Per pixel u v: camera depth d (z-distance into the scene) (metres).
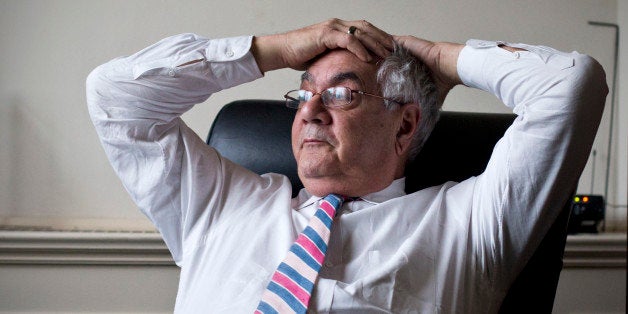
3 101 2.34
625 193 2.43
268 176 1.43
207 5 2.37
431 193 1.32
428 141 1.48
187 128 1.38
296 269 1.16
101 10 2.34
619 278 2.36
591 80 1.15
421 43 1.37
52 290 2.25
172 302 2.27
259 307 1.14
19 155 2.35
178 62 1.32
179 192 1.35
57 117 2.35
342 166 1.28
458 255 1.22
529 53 1.23
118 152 1.34
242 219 1.31
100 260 2.24
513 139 1.19
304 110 1.28
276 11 2.39
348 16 2.40
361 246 1.25
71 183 2.36
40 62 2.34
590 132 1.17
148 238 2.22
